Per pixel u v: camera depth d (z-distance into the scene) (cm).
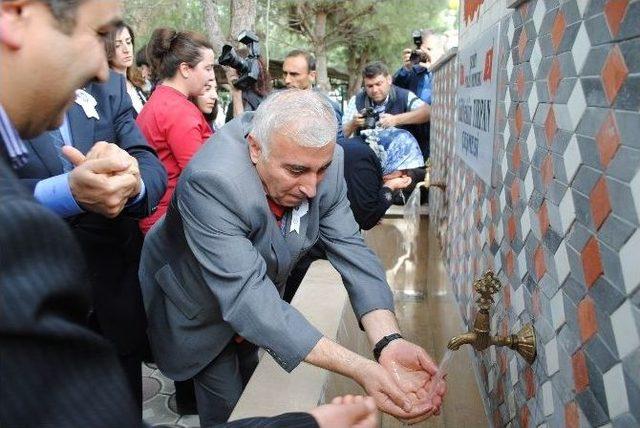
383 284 135
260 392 126
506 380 129
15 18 57
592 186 77
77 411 50
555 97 93
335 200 138
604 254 73
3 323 46
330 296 168
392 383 106
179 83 210
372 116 304
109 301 151
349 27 1044
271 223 123
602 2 74
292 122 109
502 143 132
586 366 79
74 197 114
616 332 70
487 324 109
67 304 52
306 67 292
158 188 149
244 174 116
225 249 114
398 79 396
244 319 113
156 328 152
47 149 130
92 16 60
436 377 112
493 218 142
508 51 127
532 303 108
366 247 140
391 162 232
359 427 74
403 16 981
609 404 72
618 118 69
